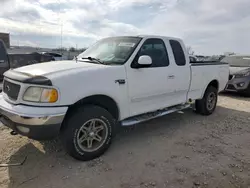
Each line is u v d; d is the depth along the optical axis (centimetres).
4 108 298
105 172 302
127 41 407
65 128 309
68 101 291
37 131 279
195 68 506
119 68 350
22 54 888
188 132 460
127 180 285
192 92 518
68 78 294
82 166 315
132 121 388
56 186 270
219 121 542
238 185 282
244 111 648
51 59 1024
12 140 386
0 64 740
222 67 611
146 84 391
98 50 423
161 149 376
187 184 281
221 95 913
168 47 442
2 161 320
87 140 328
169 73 435
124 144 392
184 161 337
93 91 314
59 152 351
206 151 374
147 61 362
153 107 422
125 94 361
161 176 296
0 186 265
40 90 280
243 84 845
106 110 341
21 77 293
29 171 298
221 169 318
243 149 387
